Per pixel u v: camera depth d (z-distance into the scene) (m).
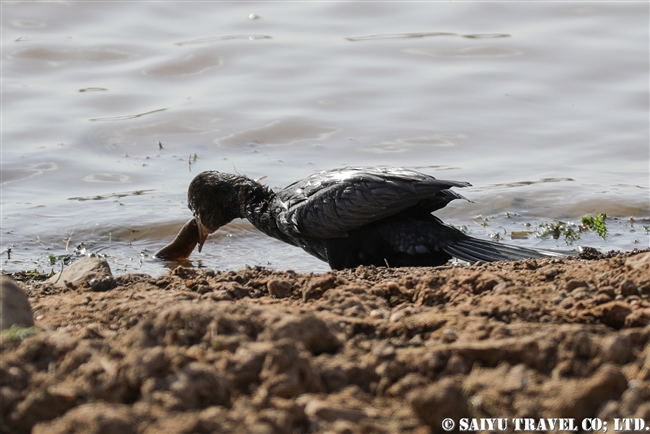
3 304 6.86
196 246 14.67
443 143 18.41
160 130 18.89
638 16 22.83
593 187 16.34
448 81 20.47
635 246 13.63
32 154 17.92
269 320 6.45
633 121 18.86
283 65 21.25
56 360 6.14
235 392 5.77
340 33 22.84
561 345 6.18
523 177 16.98
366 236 11.59
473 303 7.51
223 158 17.89
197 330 6.26
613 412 5.48
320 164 17.62
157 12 23.72
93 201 16.22
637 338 6.45
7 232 14.87
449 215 15.71
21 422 5.54
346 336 6.84
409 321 6.91
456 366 6.08
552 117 19.14
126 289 8.82
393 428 5.55
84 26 23.16
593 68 20.73
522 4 23.66
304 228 11.76
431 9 23.84
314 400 5.69
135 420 5.25
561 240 14.13
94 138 18.55
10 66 21.23
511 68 20.94
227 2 24.44
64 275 10.25
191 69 21.25
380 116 19.28
